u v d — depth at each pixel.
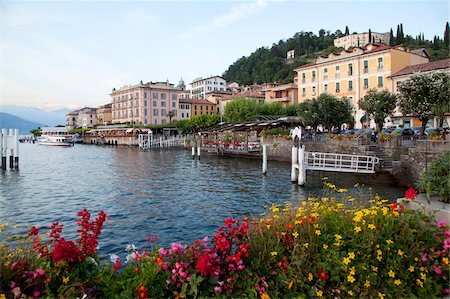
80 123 145.25
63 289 3.79
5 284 3.79
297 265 4.26
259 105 64.12
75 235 12.16
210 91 121.88
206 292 3.98
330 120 38.91
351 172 22.83
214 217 14.58
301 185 22.23
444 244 4.42
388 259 4.41
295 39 177.12
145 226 13.14
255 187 22.55
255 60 173.88
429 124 40.50
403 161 21.92
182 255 4.37
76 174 31.19
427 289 4.23
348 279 4.11
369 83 51.91
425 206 5.33
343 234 4.77
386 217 4.87
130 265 4.71
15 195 20.66
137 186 23.64
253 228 5.07
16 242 7.30
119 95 107.50
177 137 75.38
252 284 4.09
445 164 6.09
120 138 91.12
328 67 58.47
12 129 35.34
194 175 29.31
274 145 39.88
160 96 99.50
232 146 46.16
